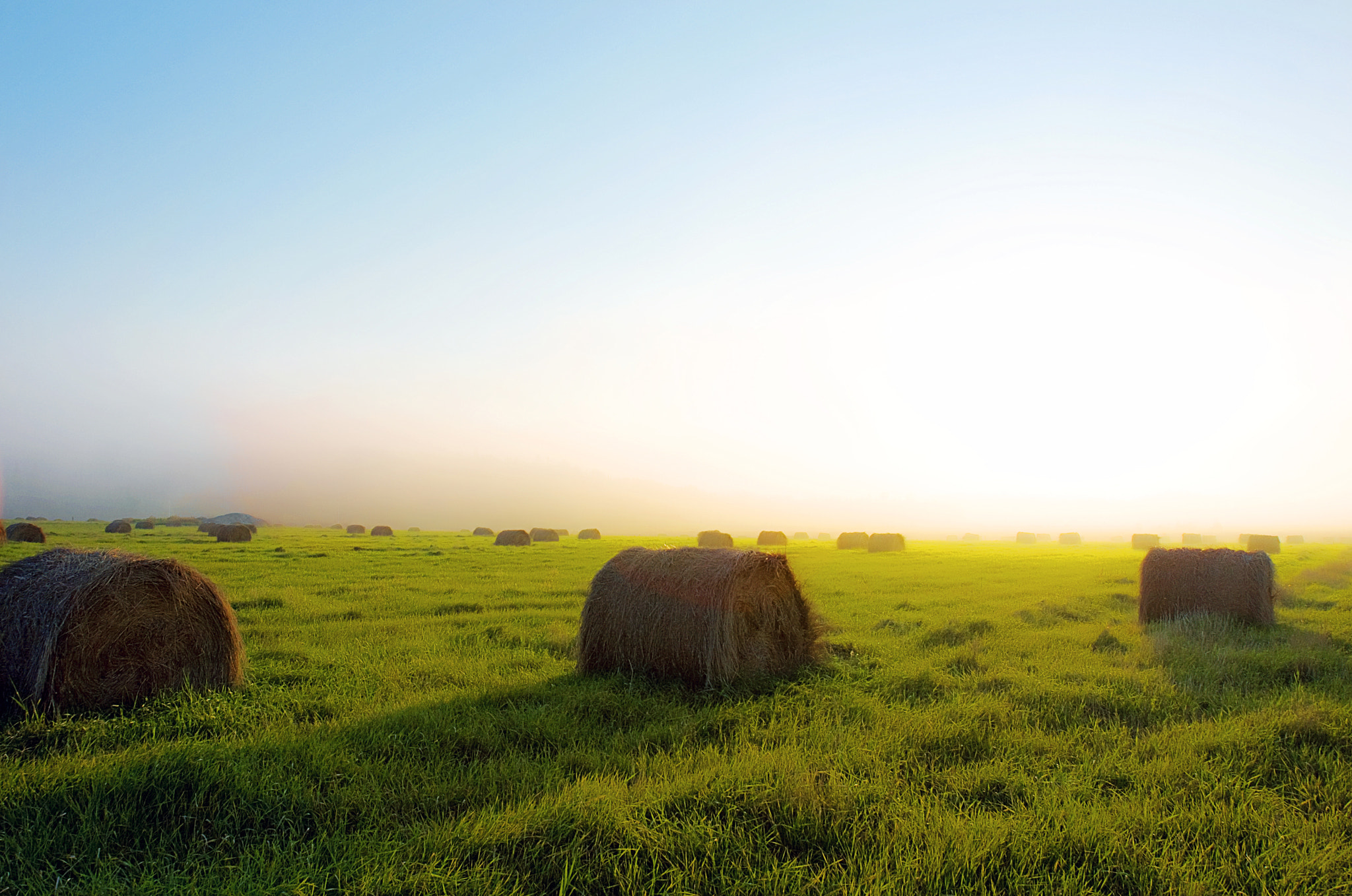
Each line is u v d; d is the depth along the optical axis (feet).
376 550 124.98
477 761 21.50
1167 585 49.19
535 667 35.24
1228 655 36.29
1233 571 47.98
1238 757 22.50
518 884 15.21
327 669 34.06
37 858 15.88
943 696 29.63
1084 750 23.27
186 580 29.89
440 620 48.11
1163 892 15.56
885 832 17.51
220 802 18.33
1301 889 15.71
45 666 26.12
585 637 33.78
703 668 30.91
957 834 17.24
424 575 79.61
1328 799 19.69
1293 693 29.09
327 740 22.76
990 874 16.14
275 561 93.71
